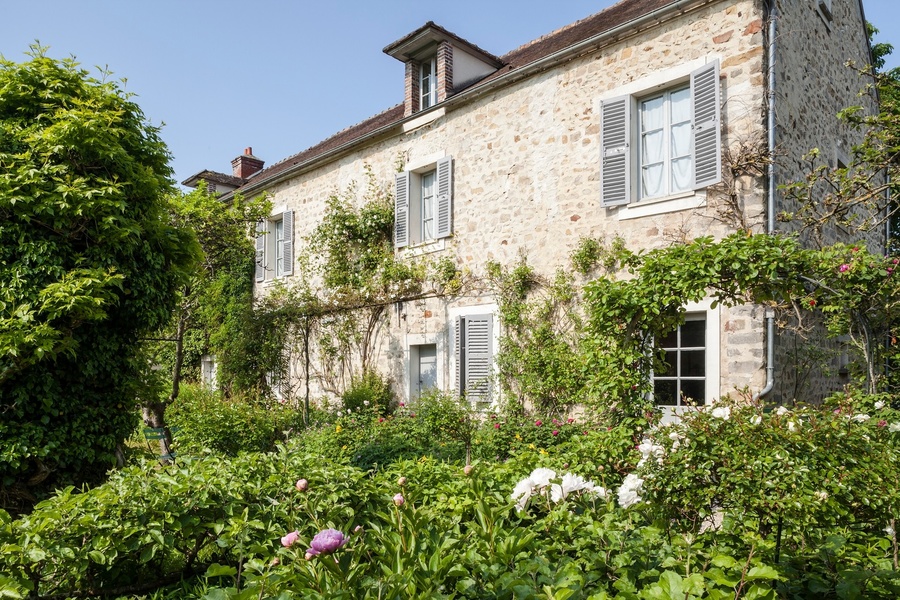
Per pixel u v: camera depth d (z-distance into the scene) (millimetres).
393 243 11164
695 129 7230
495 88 9453
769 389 6422
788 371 6906
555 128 8727
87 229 5926
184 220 10812
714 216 7102
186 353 14750
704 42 7297
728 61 7082
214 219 11289
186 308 10594
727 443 2781
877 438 3117
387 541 2248
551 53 8789
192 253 7086
